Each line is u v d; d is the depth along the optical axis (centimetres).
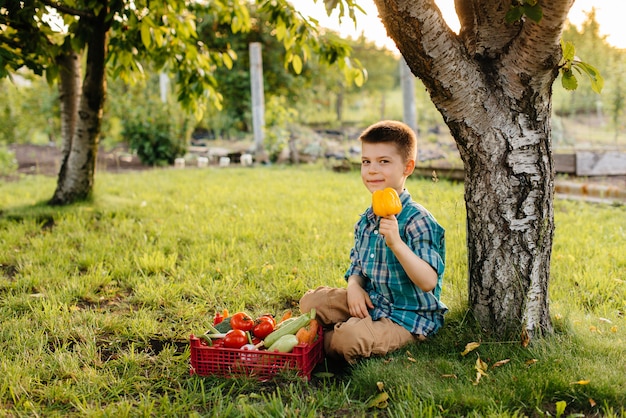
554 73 276
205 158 1453
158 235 571
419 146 1534
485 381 256
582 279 413
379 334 283
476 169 299
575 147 1430
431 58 272
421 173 1044
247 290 403
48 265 466
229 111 2016
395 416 232
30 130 2075
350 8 411
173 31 650
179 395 261
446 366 269
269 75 2034
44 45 545
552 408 237
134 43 609
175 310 369
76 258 497
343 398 251
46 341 315
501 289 299
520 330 295
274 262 473
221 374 275
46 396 257
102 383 267
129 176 1147
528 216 293
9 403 253
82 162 721
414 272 276
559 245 518
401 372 264
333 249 508
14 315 362
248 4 1947
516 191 292
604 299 382
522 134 288
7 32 619
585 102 1938
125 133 1495
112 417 237
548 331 302
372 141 294
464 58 279
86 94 698
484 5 280
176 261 487
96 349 312
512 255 296
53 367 282
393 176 293
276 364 271
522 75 277
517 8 242
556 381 246
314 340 284
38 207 700
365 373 268
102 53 679
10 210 693
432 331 302
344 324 285
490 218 298
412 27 266
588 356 274
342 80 2531
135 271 461
